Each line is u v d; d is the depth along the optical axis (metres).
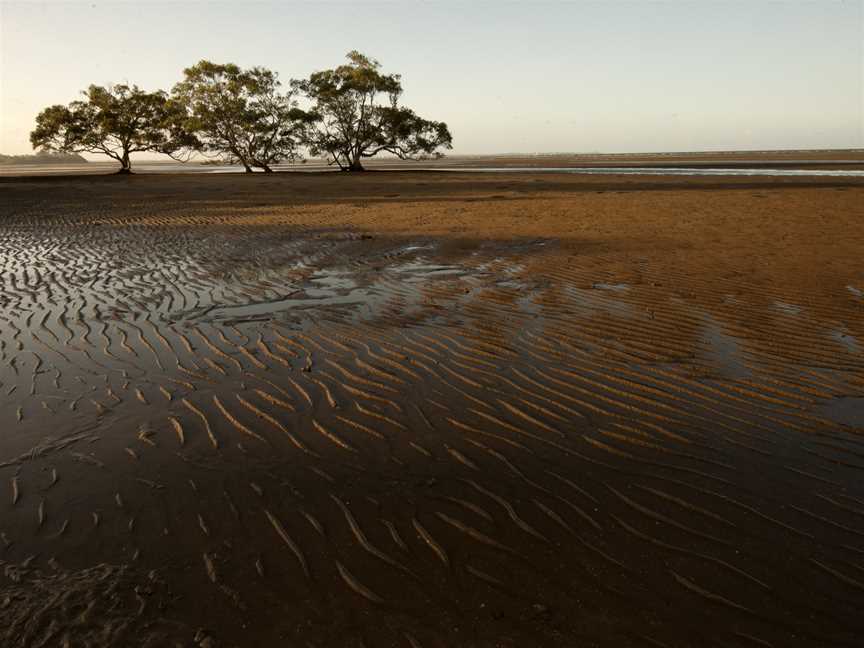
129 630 2.55
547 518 3.35
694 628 2.57
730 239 11.84
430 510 3.43
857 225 13.15
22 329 6.78
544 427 4.39
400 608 2.69
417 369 5.50
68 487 3.68
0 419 4.59
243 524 3.31
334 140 50.81
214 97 48.59
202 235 13.77
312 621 2.62
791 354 5.66
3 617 2.61
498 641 2.50
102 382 5.28
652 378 5.21
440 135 52.09
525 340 6.22
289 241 12.77
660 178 32.16
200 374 5.45
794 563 2.95
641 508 3.42
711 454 3.97
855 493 3.51
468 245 11.98
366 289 8.48
